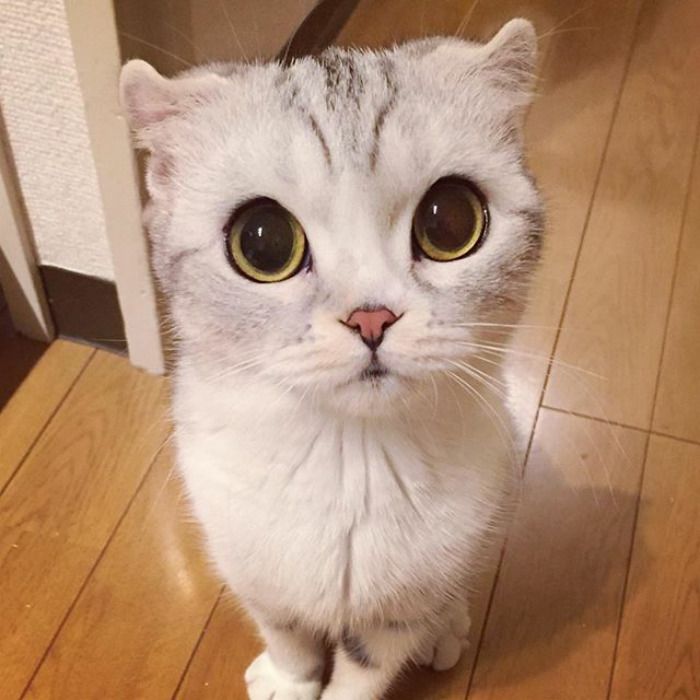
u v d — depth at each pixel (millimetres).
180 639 364
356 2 595
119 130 347
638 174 538
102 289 423
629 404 437
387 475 255
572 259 492
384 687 331
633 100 579
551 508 402
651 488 410
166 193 237
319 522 263
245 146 214
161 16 347
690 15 631
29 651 357
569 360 449
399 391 219
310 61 233
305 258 216
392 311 209
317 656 343
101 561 380
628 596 379
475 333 225
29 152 380
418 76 225
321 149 208
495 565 384
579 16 621
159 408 425
